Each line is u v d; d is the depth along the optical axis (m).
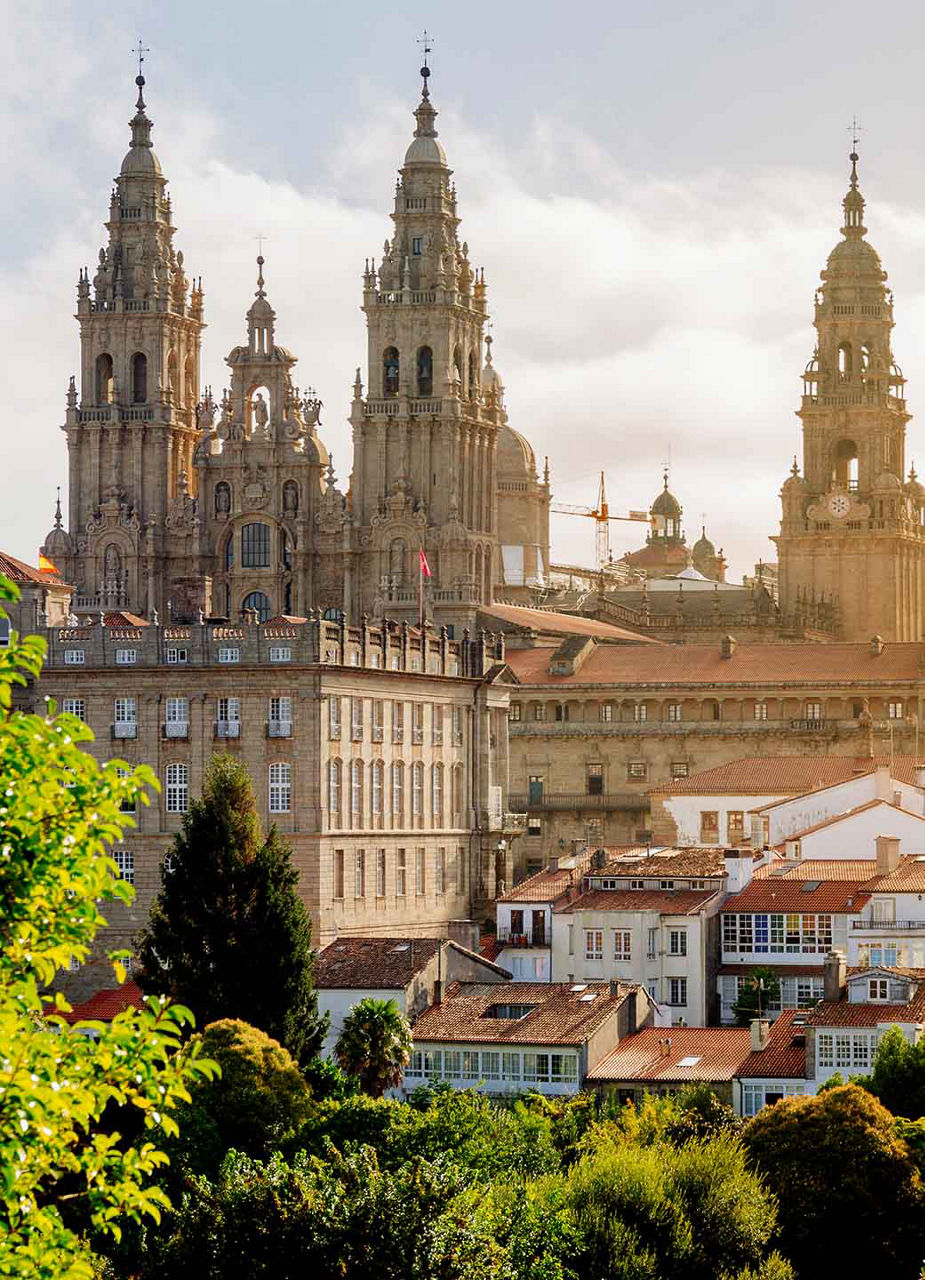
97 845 61.62
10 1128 57.81
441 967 178.62
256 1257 101.81
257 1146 138.75
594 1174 116.50
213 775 177.38
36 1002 58.59
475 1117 131.50
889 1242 125.56
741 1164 119.31
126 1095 61.38
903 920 184.88
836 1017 156.38
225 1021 147.12
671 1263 114.56
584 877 193.75
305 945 169.75
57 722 61.53
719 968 187.62
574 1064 161.00
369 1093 158.38
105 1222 62.19
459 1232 102.12
